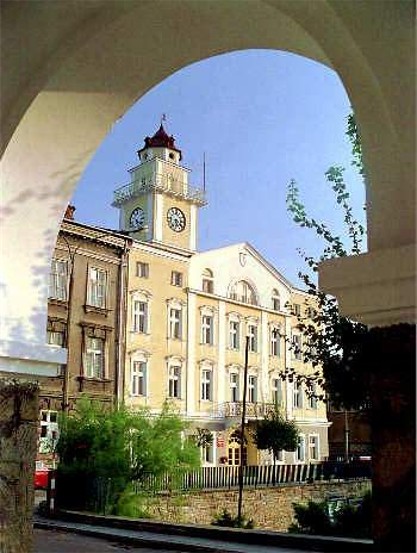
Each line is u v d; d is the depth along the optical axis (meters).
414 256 2.61
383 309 2.72
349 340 8.73
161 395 33.16
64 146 4.17
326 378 9.00
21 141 4.00
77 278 29.86
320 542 10.97
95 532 13.95
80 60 3.81
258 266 40.38
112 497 16.69
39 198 4.20
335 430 47.72
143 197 39.06
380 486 2.64
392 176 2.75
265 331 40.00
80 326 29.67
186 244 39.22
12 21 3.67
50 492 16.88
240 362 38.03
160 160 38.72
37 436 4.09
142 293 32.81
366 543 10.30
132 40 3.81
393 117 2.71
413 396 2.62
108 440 17.03
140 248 32.97
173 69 4.13
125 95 4.15
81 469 16.80
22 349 4.04
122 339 31.34
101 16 3.68
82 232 30.06
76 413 18.27
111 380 30.66
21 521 3.91
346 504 13.93
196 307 35.91
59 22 3.68
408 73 2.68
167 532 13.59
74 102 4.02
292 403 40.69
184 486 20.77
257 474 25.48
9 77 3.77
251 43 3.90
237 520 19.72
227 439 36.41
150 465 17.33
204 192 40.38
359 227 9.38
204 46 3.98
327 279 2.89
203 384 35.84
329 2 2.79
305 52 3.73
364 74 2.80
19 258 4.16
